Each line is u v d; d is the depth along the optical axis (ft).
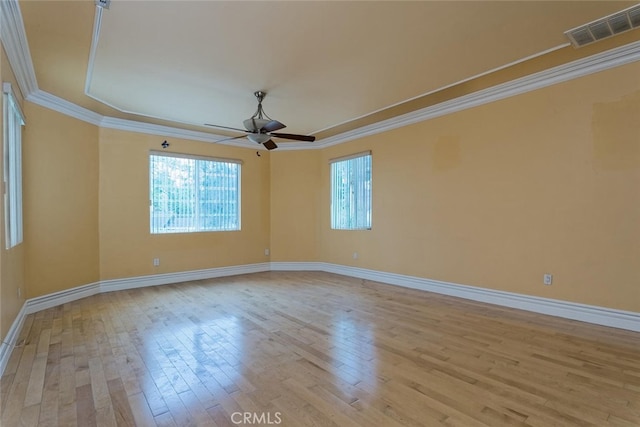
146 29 8.66
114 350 9.17
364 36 9.11
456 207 14.57
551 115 11.73
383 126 17.62
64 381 7.48
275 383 7.36
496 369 7.91
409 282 16.60
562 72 11.32
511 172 12.78
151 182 17.67
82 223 14.99
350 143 19.76
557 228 11.64
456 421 5.98
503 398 6.69
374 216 18.35
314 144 21.85
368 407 6.43
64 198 14.11
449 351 8.95
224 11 7.93
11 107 9.91
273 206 22.15
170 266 18.17
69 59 10.23
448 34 9.06
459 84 12.60
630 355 8.57
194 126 17.85
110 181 16.31
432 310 12.67
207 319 11.85
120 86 12.35
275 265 22.06
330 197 21.22
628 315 10.23
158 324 11.34
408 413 6.22
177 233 18.45
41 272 13.09
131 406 6.51
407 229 16.65
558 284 11.64
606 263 10.62
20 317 11.07
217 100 13.85
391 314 12.25
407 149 16.56
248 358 8.63
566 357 8.50
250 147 21.38
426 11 8.00
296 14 8.09
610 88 10.48
